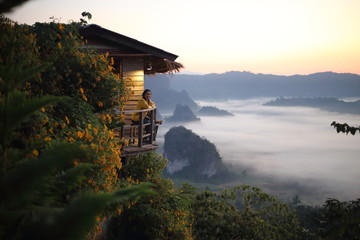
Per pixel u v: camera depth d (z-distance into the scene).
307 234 12.08
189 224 10.34
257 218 11.73
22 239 1.22
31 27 6.49
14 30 4.26
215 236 10.68
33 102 1.83
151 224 8.42
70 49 6.58
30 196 1.47
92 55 6.86
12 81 1.95
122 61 11.83
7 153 1.93
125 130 11.12
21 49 4.10
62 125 4.82
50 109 4.91
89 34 11.12
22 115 1.80
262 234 11.48
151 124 9.41
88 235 3.76
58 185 2.16
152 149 9.24
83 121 5.44
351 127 6.77
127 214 8.46
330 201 7.35
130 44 11.57
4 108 1.79
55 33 6.44
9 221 1.67
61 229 1.19
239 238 10.93
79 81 6.16
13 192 1.38
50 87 5.79
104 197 1.38
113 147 5.54
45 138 3.64
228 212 11.84
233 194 12.59
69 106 5.52
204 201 12.05
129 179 7.91
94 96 6.73
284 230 12.25
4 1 1.49
